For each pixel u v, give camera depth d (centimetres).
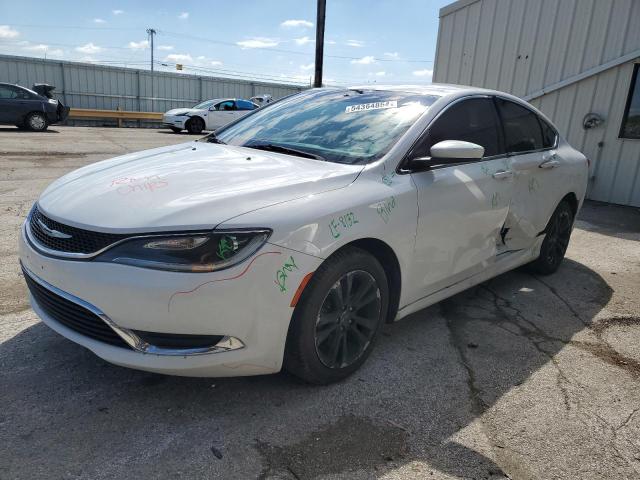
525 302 408
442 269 319
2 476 196
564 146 468
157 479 200
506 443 236
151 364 219
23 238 262
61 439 219
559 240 470
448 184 308
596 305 410
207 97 2919
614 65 824
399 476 211
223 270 213
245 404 251
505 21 974
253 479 204
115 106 2666
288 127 343
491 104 375
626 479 217
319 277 241
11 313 328
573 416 260
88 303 220
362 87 377
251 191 238
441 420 250
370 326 279
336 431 236
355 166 278
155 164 287
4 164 938
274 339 231
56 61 2475
